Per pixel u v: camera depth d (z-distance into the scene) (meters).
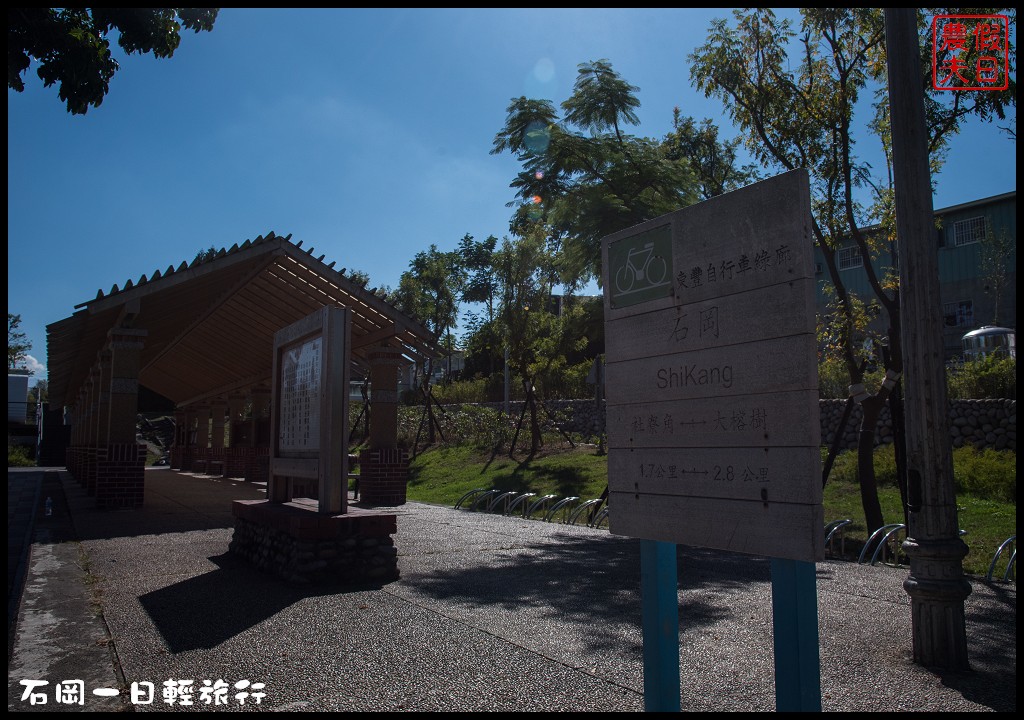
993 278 23.81
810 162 11.84
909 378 5.29
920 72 5.57
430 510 14.70
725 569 8.32
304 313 16.08
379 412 16.03
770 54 11.56
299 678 4.48
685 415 3.46
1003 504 11.26
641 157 13.18
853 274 26.31
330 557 7.38
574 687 4.32
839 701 4.21
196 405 30.11
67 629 5.57
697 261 3.45
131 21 6.81
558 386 27.41
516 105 13.88
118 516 12.68
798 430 2.93
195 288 13.94
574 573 7.95
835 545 10.36
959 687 4.44
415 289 30.03
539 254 21.77
